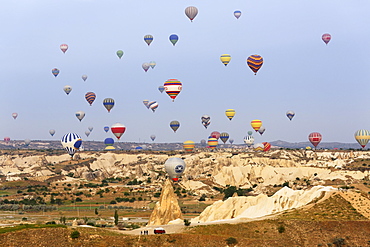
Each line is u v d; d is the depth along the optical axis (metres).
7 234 115.94
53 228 120.06
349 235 118.62
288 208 143.25
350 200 136.38
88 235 118.19
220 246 114.12
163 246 114.31
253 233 120.31
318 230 120.50
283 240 117.31
